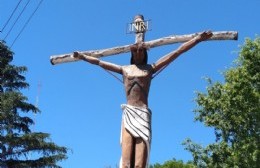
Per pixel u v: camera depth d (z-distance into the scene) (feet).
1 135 103.19
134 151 36.09
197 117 94.22
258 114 85.97
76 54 39.75
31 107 108.06
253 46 89.20
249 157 85.71
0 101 105.50
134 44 38.60
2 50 112.06
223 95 90.07
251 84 88.12
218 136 92.73
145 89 37.50
